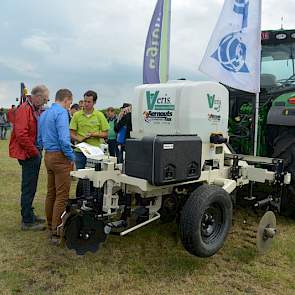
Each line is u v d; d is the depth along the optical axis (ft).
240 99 17.62
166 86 12.24
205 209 10.62
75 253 12.19
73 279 10.55
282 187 14.74
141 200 11.74
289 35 17.28
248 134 17.12
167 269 11.25
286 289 10.32
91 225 10.85
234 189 13.35
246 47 14.79
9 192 19.85
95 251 10.90
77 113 16.94
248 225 15.11
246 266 11.60
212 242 11.14
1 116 58.80
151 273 11.01
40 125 13.29
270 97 17.19
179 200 12.38
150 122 12.65
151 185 10.71
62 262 11.59
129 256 12.08
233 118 17.65
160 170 10.02
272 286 10.46
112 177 11.48
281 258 12.23
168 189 11.98
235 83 14.75
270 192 14.53
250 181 14.07
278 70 17.71
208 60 14.49
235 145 17.46
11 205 17.30
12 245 12.79
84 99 16.65
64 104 13.10
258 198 14.44
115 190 11.73
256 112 15.19
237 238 13.80
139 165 10.44
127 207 11.57
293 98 14.93
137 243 13.07
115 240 13.30
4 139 59.21
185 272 11.09
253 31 14.83
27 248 12.56
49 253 12.20
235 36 14.67
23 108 13.65
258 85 15.03
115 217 11.85
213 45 14.56
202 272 11.17
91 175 11.48
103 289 10.08
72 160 12.75
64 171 12.81
